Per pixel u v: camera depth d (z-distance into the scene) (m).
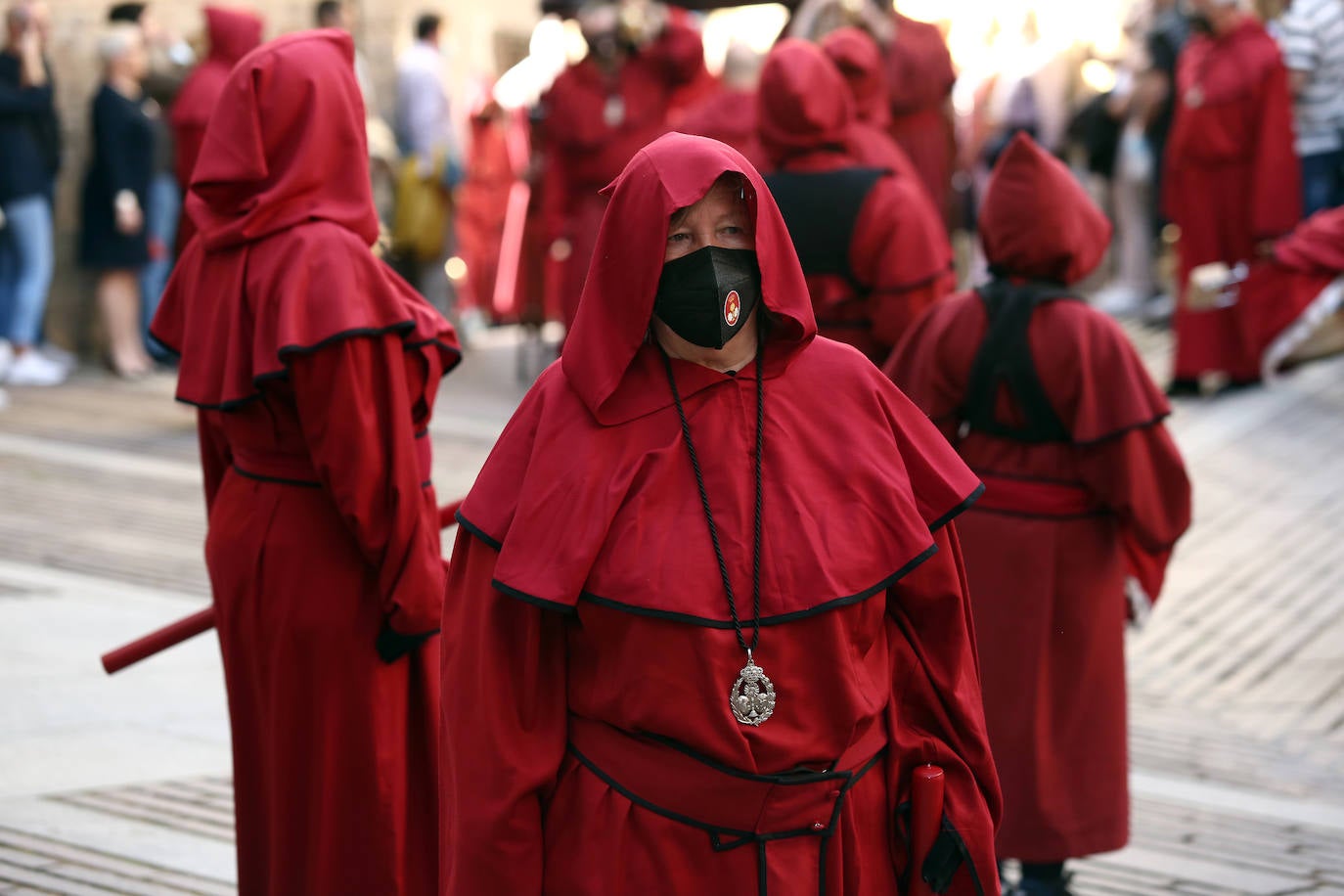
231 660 10.26
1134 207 37.06
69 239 36.59
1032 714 12.20
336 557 10.04
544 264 34.25
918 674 7.52
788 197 15.65
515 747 7.06
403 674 10.27
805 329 7.16
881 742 7.37
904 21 30.17
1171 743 16.50
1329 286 29.38
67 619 18.56
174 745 14.79
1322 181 31.53
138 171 33.44
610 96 30.59
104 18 36.59
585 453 7.03
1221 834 14.05
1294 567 22.17
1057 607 12.34
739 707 6.83
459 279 40.16
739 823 6.90
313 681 10.02
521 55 48.41
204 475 11.02
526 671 7.07
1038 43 36.59
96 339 36.88
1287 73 29.86
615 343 7.05
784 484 7.04
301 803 10.08
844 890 7.17
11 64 32.59
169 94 34.19
